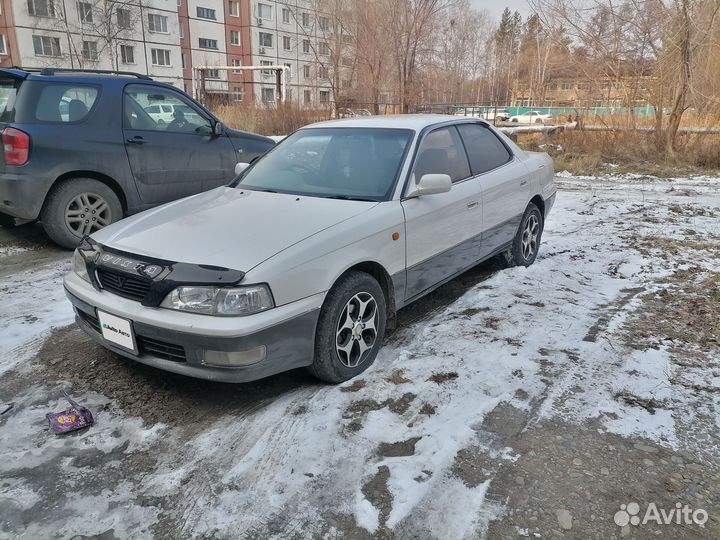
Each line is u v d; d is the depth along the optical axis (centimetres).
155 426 287
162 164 634
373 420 290
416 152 399
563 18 1480
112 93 599
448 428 283
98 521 225
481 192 451
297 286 291
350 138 424
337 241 315
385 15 2564
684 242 643
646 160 1340
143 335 290
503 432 280
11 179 536
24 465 257
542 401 307
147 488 243
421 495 238
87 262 320
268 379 336
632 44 1431
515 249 534
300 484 245
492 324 410
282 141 465
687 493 240
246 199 377
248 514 229
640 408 301
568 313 430
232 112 1670
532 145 1505
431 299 472
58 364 351
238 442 274
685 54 1298
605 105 1483
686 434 279
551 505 233
